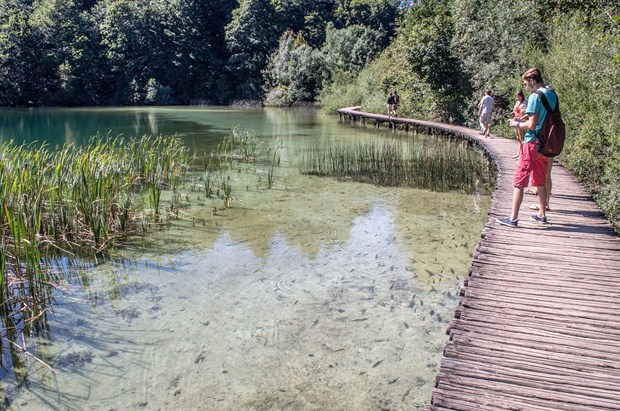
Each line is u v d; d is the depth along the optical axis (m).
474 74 19.02
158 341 4.28
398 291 5.25
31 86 48.12
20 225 5.37
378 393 3.54
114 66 53.28
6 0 52.38
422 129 20.72
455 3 20.94
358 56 44.78
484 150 12.91
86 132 21.69
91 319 4.68
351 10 66.88
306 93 49.09
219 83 57.19
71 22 51.59
